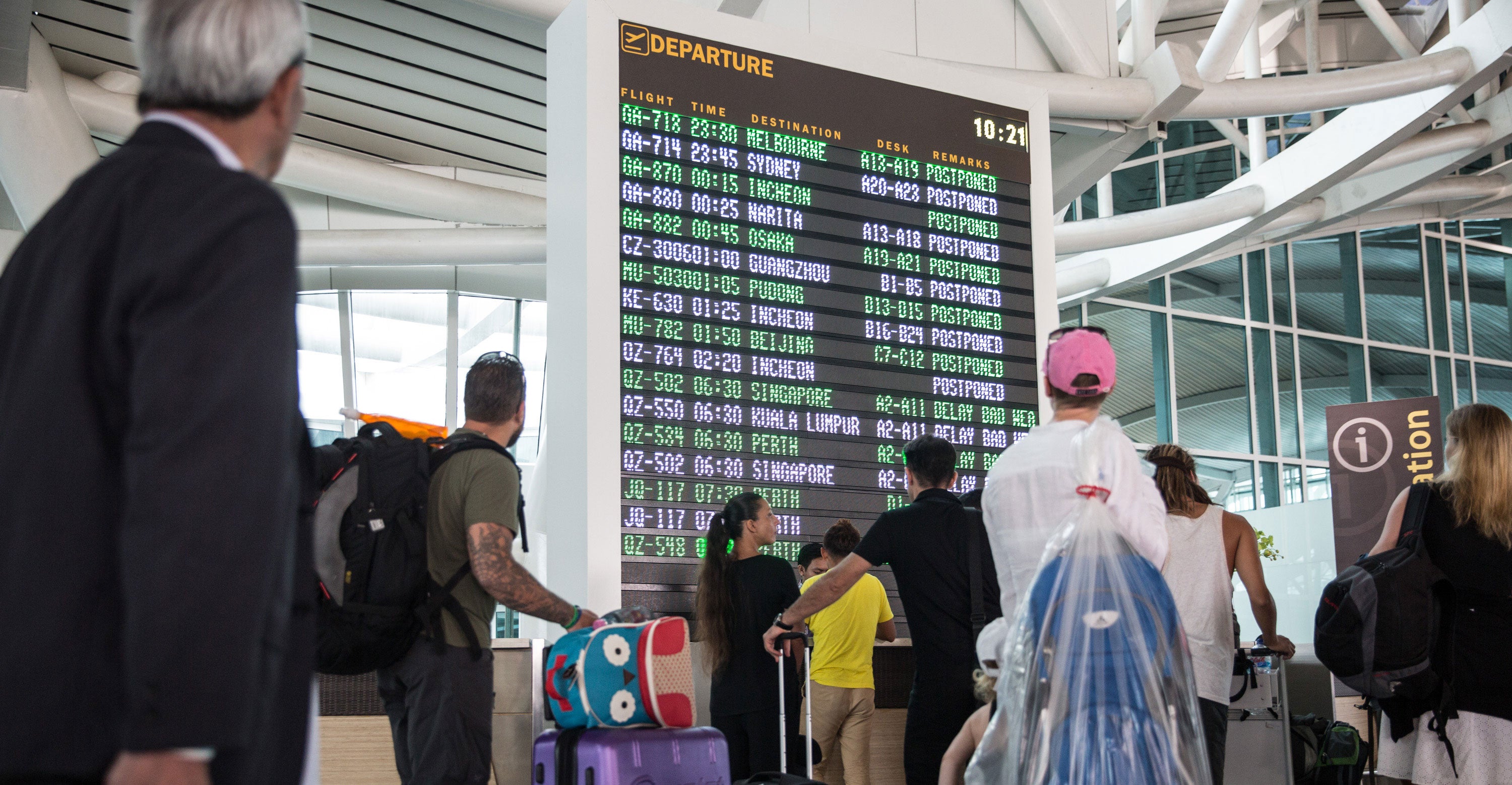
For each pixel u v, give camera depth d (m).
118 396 1.17
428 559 2.94
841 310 5.80
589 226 5.20
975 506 3.99
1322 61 16.86
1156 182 17.06
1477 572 3.34
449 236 9.72
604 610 4.89
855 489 5.64
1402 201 14.38
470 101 9.28
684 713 3.09
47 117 7.46
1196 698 2.40
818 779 4.84
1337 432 8.63
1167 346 16.56
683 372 5.30
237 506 1.08
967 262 6.26
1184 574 3.72
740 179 5.66
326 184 9.16
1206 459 16.48
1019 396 6.27
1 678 1.09
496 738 4.18
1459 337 18.95
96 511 1.14
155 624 1.03
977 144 6.44
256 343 1.14
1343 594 3.46
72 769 1.10
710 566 4.43
